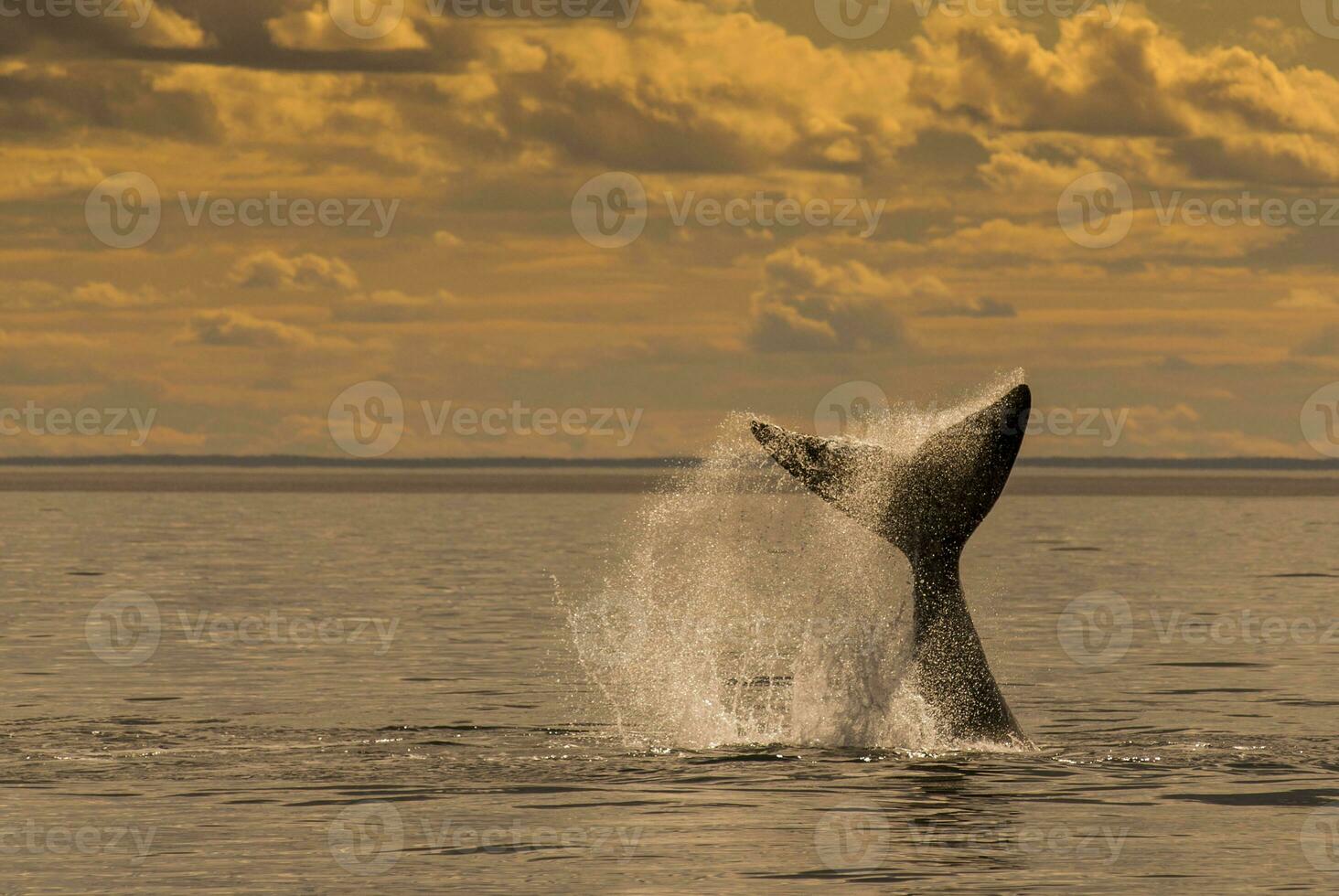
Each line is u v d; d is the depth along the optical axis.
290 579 181.00
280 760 73.19
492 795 65.75
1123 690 97.31
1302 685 99.62
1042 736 80.12
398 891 52.47
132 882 53.41
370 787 67.38
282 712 87.06
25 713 86.81
